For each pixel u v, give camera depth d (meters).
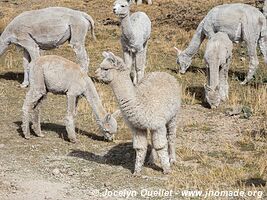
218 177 12.51
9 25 19.64
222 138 15.20
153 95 12.13
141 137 12.41
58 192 11.75
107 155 14.02
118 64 11.83
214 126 16.20
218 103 17.89
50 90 14.95
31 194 11.63
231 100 18.48
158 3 33.25
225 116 17.12
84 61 19.94
